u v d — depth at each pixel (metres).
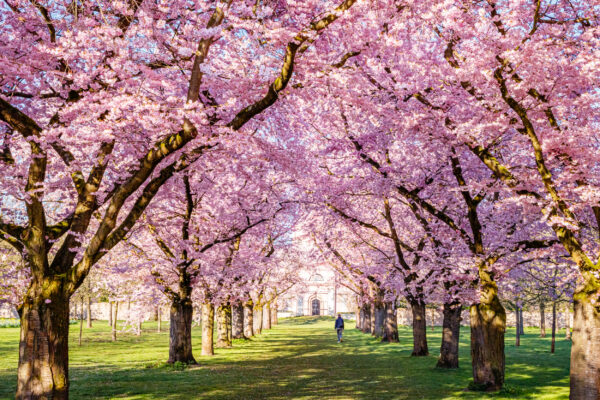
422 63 11.73
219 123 8.45
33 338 8.09
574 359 9.98
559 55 9.66
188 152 8.59
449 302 16.55
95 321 63.50
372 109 9.09
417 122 11.87
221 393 12.88
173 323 19.52
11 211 11.25
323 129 15.18
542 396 11.86
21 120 8.11
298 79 8.56
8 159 9.48
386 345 30.88
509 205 13.27
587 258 10.18
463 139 11.15
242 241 26.53
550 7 10.67
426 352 22.75
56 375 8.11
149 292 19.48
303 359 22.20
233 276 20.39
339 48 9.18
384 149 15.25
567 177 9.62
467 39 9.44
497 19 8.68
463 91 11.66
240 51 8.28
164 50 9.45
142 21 7.27
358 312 58.22
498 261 13.91
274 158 10.89
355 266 23.94
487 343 12.95
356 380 15.46
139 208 8.60
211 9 9.40
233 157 11.66
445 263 14.58
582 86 9.26
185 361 19.38
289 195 18.09
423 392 12.93
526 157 12.69
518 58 8.43
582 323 9.90
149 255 19.09
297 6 7.56
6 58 6.98
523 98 9.73
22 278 9.20
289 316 90.56
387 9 8.91
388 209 18.67
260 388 13.77
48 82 9.08
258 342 34.19
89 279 30.06
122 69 7.16
